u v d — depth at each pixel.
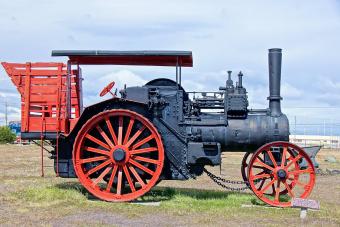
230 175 20.77
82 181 11.79
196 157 11.92
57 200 11.56
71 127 12.42
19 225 9.10
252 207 11.48
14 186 13.66
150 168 12.10
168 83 12.56
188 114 12.29
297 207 11.13
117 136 12.06
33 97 12.40
